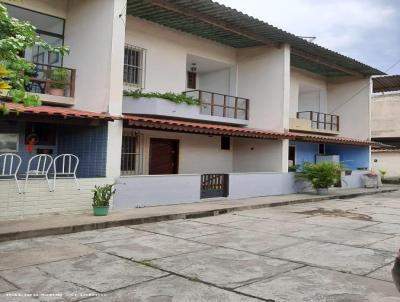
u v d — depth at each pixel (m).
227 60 18.17
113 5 11.66
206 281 5.34
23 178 10.29
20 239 7.87
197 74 19.47
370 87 22.70
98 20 12.02
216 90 19.06
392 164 28.11
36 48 12.51
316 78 23.05
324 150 23.92
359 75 22.48
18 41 5.12
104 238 8.08
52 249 7.06
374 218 11.36
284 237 8.38
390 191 21.19
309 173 17.36
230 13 14.16
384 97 31.52
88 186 10.77
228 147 18.45
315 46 17.75
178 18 14.73
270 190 16.52
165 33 15.64
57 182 10.17
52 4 12.66
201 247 7.34
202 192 13.87
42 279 5.35
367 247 7.53
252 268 5.98
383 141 31.67
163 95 14.24
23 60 5.23
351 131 23.23
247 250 7.14
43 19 12.91
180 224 9.90
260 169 17.88
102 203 10.08
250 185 15.64
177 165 16.14
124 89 14.41
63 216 9.85
